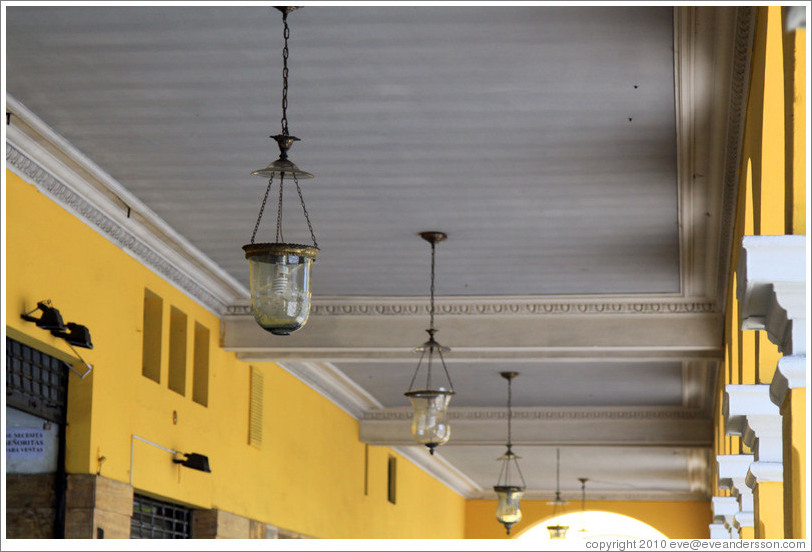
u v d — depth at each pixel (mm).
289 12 5418
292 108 6586
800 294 3916
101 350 8133
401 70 6066
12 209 6949
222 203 8305
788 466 4172
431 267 9812
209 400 10469
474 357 10977
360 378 14570
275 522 12328
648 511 25281
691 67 5824
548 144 7082
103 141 7121
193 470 9914
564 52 5824
